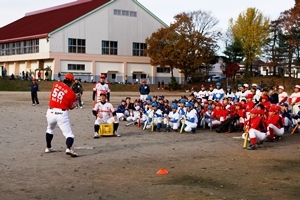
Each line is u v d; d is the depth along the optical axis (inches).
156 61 2335.1
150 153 478.6
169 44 2306.8
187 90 2343.8
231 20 2615.7
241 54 2571.4
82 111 1010.7
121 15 2605.8
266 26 2524.6
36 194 306.0
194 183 340.5
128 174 370.9
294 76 2532.0
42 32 2422.5
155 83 2726.4
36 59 2465.6
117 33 2598.4
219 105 713.6
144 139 591.5
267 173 380.8
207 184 337.7
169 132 673.6
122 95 1782.7
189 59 2293.3
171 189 315.0
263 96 643.5
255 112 519.5
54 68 2380.7
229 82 2459.4
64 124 449.7
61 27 2388.0
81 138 590.6
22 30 2728.8
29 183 337.1
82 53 2475.4
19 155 454.3
